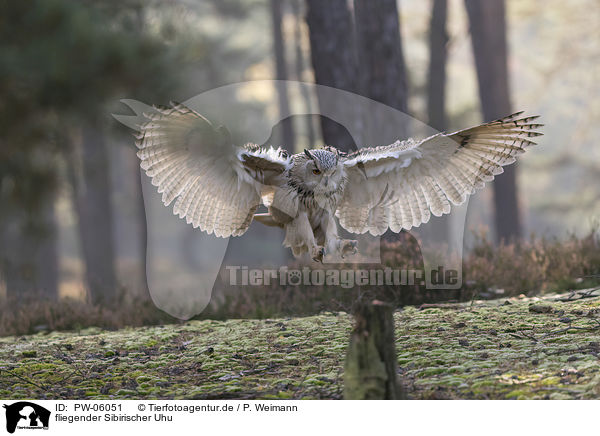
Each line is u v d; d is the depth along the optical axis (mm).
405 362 7309
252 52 45562
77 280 45188
